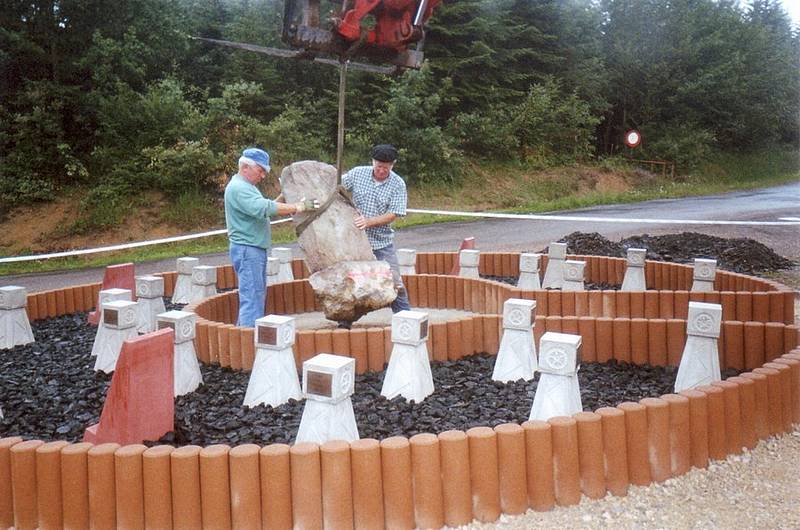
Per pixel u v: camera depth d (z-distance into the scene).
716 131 36.66
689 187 30.09
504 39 27.45
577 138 30.42
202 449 3.15
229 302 7.41
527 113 27.89
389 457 3.10
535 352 5.39
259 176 6.13
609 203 24.77
